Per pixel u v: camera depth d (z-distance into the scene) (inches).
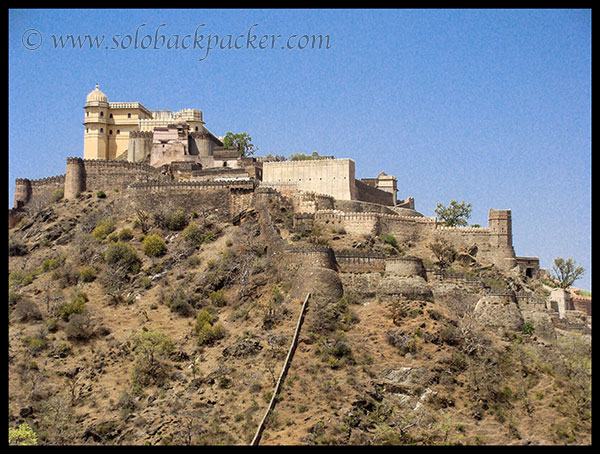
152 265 5610.2
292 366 4335.6
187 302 5152.6
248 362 4421.8
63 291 5502.0
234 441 3853.3
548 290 5767.7
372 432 3939.5
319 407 4040.4
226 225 5994.1
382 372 4323.3
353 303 4985.2
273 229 5585.6
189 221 6087.6
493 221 5949.8
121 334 4943.4
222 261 5442.9
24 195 6988.2
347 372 4298.7
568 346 4687.5
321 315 4680.1
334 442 3801.7
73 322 4960.6
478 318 4921.3
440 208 6254.9
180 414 4124.0
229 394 4220.0
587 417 4074.8
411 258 5128.0
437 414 4109.3
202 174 6820.9
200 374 4443.9
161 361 4591.5
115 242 5915.4
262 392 4170.8
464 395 4237.2
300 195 6122.1
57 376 4606.3
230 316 4940.9
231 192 6136.8
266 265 5280.5
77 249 5940.0
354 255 5187.0
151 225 6087.6
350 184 6599.4
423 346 4488.2
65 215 6471.5
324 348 4453.7
